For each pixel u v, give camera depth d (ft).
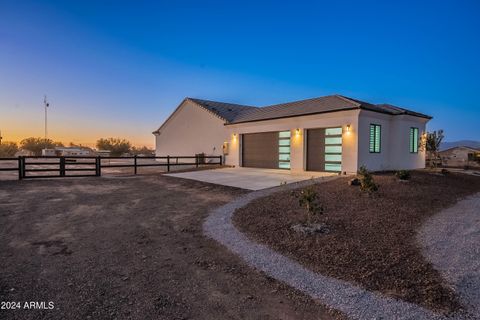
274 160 59.98
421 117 54.60
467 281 12.13
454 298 10.74
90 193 34.01
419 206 26.03
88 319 9.14
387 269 13.29
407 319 9.37
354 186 33.14
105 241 17.33
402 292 11.19
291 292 11.27
